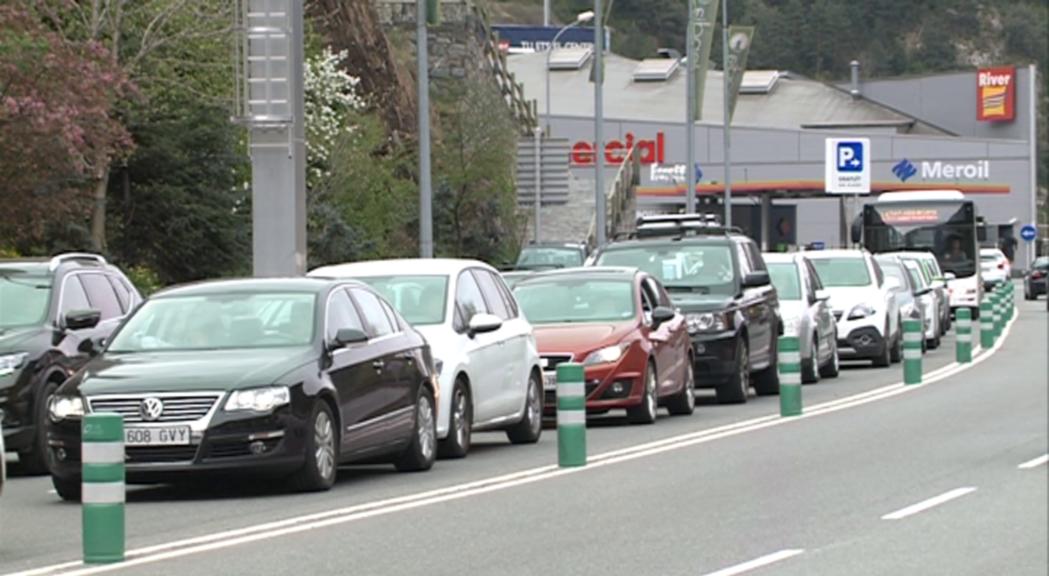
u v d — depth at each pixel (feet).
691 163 462.60
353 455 145.18
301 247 225.15
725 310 236.63
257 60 222.28
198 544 112.78
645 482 148.36
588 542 114.52
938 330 396.78
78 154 238.27
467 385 172.65
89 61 246.06
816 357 282.15
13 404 161.68
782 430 197.06
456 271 179.83
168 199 319.88
